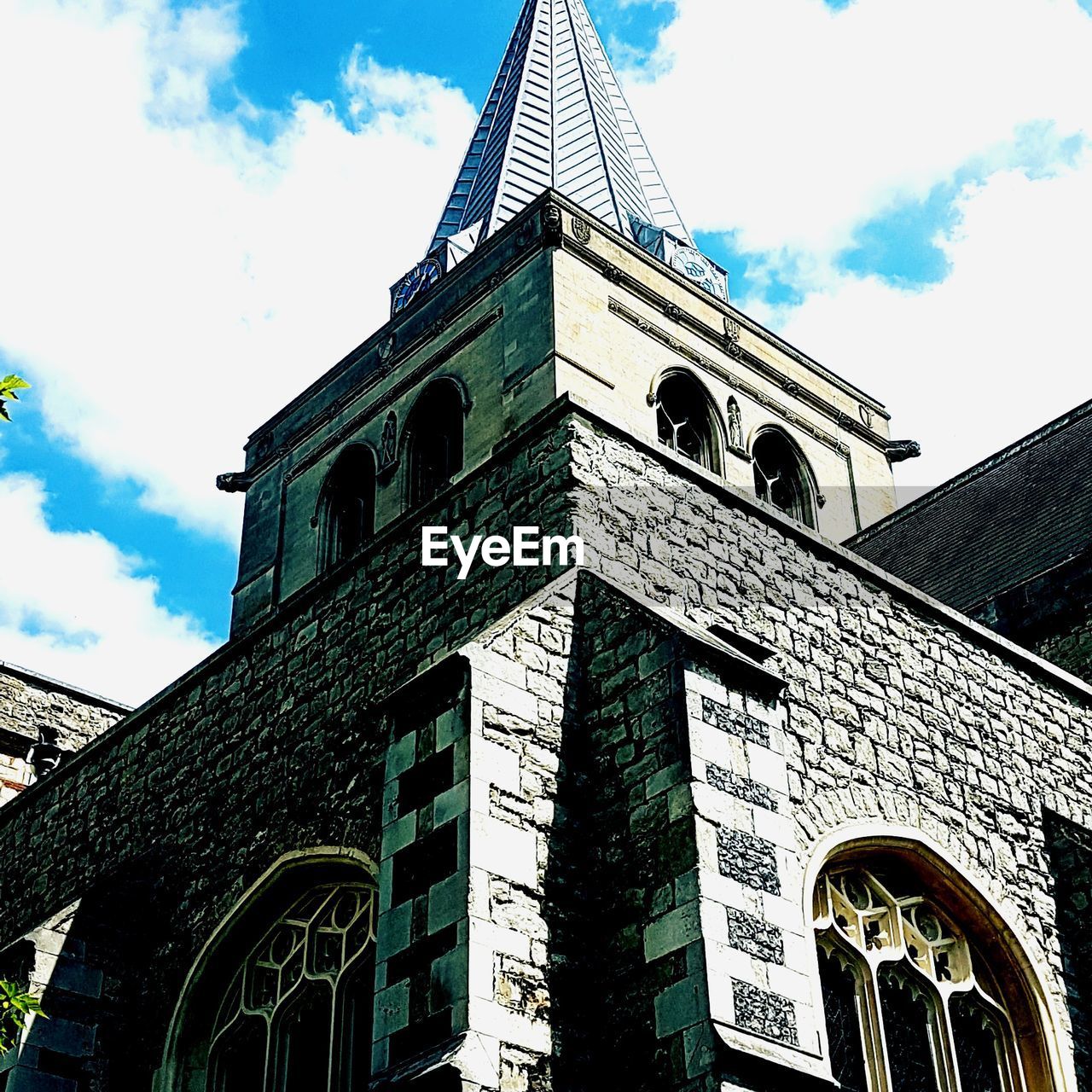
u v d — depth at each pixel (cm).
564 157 2925
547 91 3073
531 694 1148
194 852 1470
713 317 2384
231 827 1450
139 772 1625
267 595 2284
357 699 1420
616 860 1091
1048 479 2136
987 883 1322
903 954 1240
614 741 1144
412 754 1119
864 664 1392
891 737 1354
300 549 2280
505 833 1066
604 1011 1041
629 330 2205
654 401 2175
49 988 1348
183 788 1548
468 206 2881
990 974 1290
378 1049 1011
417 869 1063
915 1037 1214
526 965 1024
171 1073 1320
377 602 1477
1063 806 1462
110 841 1606
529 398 2047
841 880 1248
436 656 1374
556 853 1089
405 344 2319
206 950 1362
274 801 1421
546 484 1362
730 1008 986
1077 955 1342
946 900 1299
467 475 1459
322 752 1410
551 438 1386
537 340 2092
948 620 1503
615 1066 1015
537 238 2189
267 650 1564
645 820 1088
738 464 2253
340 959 1270
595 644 1209
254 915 1359
